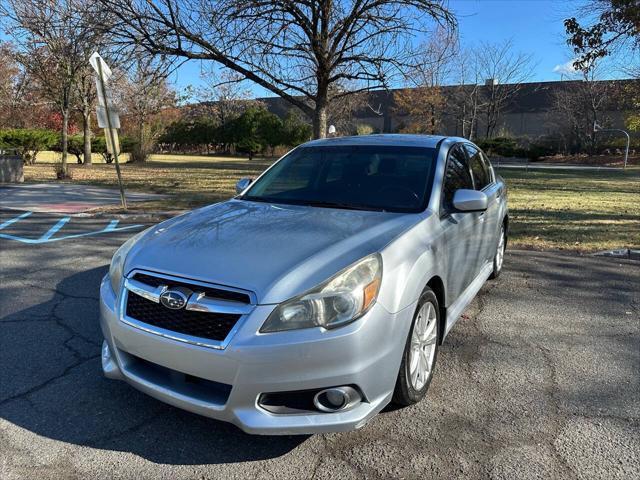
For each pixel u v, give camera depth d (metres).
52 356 3.73
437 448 2.73
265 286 2.49
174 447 2.71
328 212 3.51
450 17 11.91
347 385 2.51
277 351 2.39
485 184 5.18
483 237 4.64
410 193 3.73
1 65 27.77
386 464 2.60
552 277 6.05
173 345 2.54
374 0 11.55
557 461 2.63
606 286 5.70
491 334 4.30
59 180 18.23
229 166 29.39
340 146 4.45
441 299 3.45
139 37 11.78
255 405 2.46
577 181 21.84
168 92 34.69
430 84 37.97
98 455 2.64
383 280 2.67
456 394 3.29
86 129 30.05
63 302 4.88
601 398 3.26
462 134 49.22
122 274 2.90
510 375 3.56
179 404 2.60
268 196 4.10
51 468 2.53
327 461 2.62
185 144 55.31
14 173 16.94
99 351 3.82
